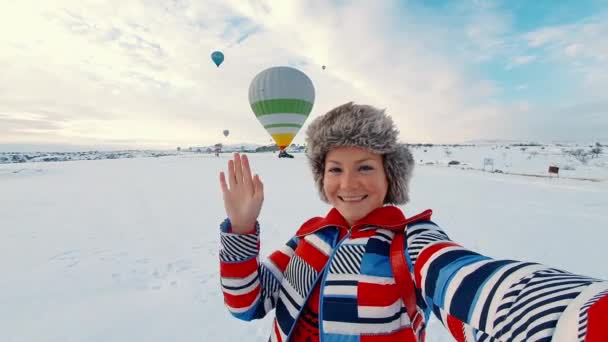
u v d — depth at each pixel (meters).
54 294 3.69
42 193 13.40
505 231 6.15
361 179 0.92
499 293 0.52
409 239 0.80
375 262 0.81
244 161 0.99
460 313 0.56
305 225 1.15
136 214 8.59
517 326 0.46
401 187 0.98
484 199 10.20
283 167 25.89
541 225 6.61
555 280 0.49
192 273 4.27
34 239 6.15
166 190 13.78
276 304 1.05
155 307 3.32
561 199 10.35
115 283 3.97
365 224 0.90
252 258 0.99
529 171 26.09
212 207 9.61
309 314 0.91
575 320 0.40
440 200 9.92
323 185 1.08
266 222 7.04
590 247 5.18
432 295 0.64
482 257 0.64
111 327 2.97
